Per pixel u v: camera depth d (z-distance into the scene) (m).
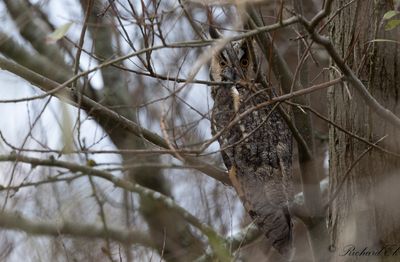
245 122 10.95
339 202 10.29
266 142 11.09
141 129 10.20
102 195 13.19
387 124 9.84
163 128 8.04
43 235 12.48
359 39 9.96
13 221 12.14
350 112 10.17
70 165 11.95
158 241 14.02
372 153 9.93
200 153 8.33
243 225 13.67
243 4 7.45
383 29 9.84
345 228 10.09
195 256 14.28
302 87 9.95
